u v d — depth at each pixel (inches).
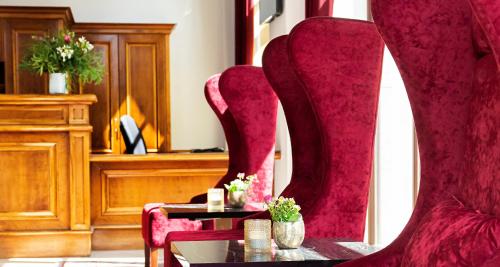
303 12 215.6
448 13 76.3
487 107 67.9
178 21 358.0
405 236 76.4
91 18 352.2
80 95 245.1
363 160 115.9
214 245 99.1
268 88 177.9
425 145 77.7
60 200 247.0
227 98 177.8
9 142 244.8
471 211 63.7
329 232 115.1
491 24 54.1
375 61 116.2
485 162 65.9
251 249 94.4
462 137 76.6
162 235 187.5
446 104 76.6
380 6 77.2
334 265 84.7
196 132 358.9
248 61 290.4
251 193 170.6
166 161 256.5
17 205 245.6
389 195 161.5
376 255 75.8
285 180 236.2
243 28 296.4
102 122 343.6
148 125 345.7
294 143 133.3
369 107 116.0
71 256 245.6
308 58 114.3
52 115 245.1
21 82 327.6
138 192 257.0
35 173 246.2
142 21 355.6
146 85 346.0
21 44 327.0
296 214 97.5
